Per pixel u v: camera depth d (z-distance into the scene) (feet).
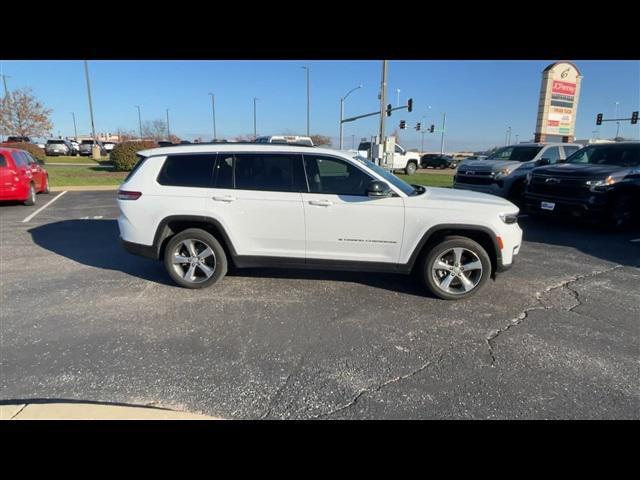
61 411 8.38
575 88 110.73
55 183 53.67
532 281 17.10
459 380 9.91
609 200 25.79
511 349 11.41
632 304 14.73
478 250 14.55
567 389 9.58
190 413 8.54
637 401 9.16
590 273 18.29
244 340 11.72
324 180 14.96
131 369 10.16
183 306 14.06
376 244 14.84
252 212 14.97
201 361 10.58
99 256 20.38
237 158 15.30
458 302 14.73
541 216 29.66
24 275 17.29
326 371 10.23
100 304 14.17
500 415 8.68
